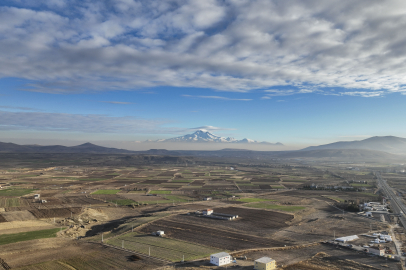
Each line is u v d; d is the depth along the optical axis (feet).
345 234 343.87
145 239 314.96
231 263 247.29
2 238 312.29
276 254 272.10
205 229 360.07
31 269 230.27
